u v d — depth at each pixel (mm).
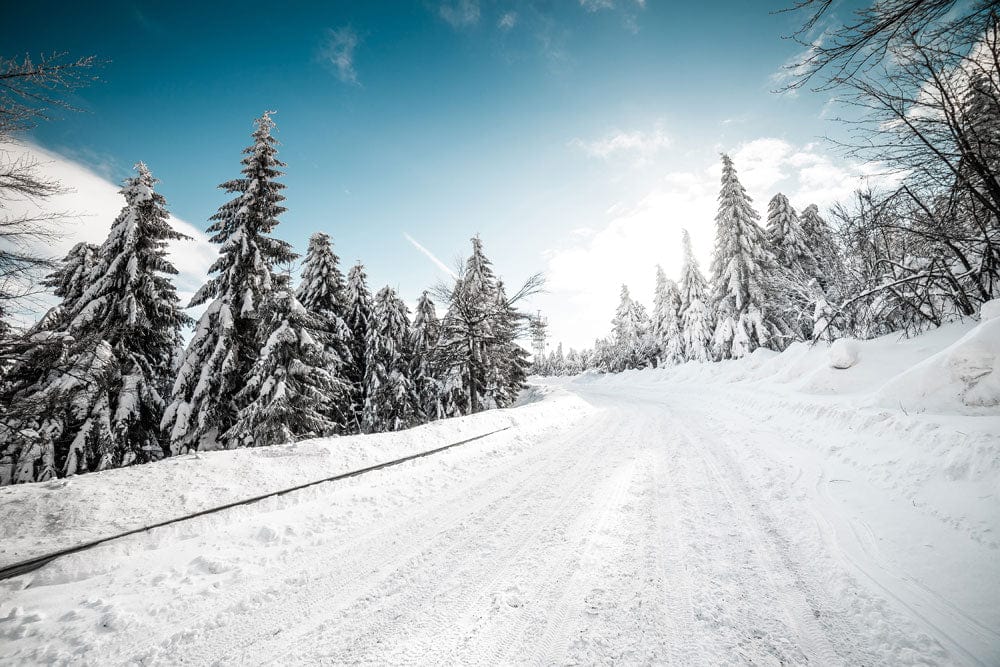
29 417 6645
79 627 3518
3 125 4789
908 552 3695
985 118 6152
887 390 7570
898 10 3654
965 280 9547
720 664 2648
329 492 6727
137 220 13008
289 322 13516
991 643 2566
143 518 5242
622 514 5281
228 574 4383
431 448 9164
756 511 5051
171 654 3178
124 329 12172
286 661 3031
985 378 6168
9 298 5309
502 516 5578
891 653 2621
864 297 11922
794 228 23547
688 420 12328
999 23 4113
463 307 19453
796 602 3234
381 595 3834
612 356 50844
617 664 2729
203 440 13250
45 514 4902
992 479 4117
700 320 29531
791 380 13711
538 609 3400
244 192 14055
